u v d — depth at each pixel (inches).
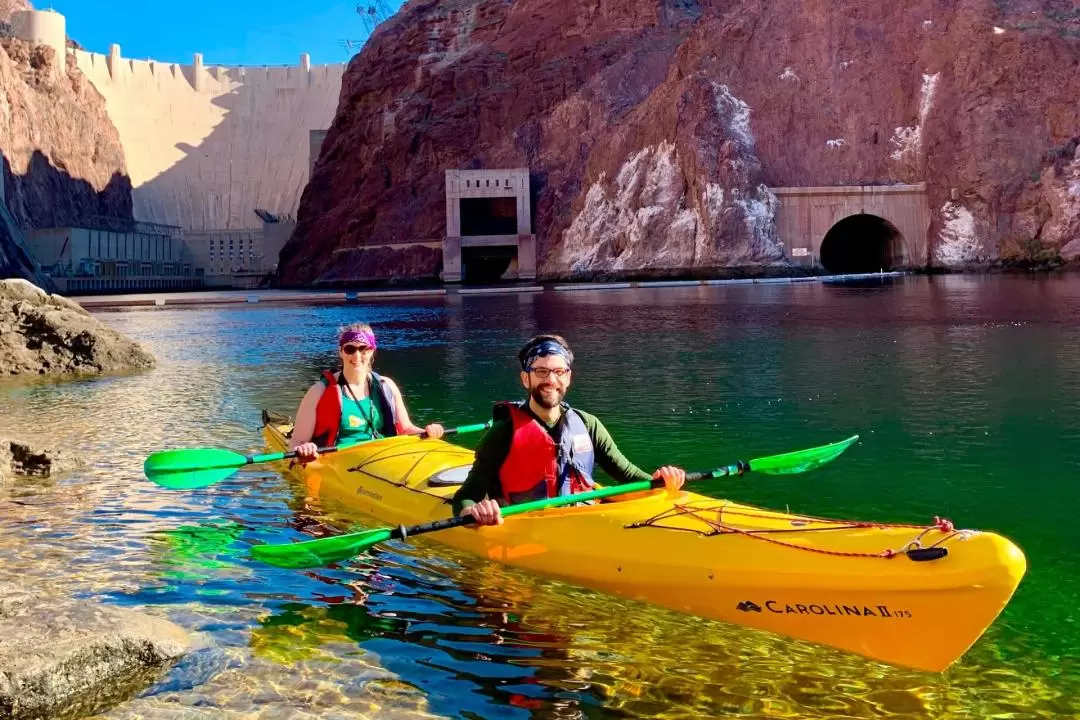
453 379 643.5
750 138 2637.8
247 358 820.6
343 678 186.9
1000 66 2470.5
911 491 324.5
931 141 2532.0
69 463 381.1
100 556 266.5
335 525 295.7
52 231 4987.7
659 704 177.5
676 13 3472.0
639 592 222.2
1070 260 2257.6
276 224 5885.8
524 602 228.8
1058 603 224.4
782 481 342.3
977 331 821.2
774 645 203.2
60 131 6003.9
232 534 288.0
